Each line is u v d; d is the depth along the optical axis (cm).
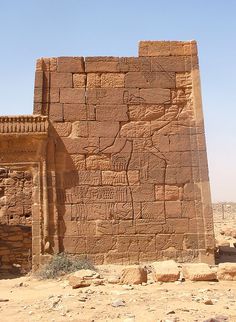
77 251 1473
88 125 1549
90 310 772
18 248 2025
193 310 747
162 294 905
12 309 838
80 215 1495
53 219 1476
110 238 1488
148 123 1564
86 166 1526
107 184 1520
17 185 2145
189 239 1496
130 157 1541
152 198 1519
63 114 1548
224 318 671
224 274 1094
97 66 1587
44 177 1487
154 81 1591
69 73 1576
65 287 1077
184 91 1593
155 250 1488
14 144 1510
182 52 1617
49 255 1445
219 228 3178
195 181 1529
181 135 1559
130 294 907
